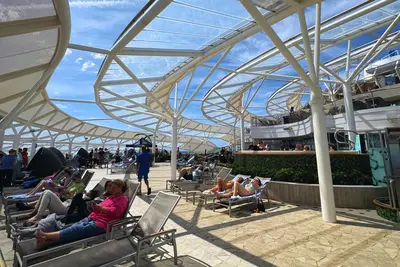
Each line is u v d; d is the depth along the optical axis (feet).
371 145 22.24
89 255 8.54
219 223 16.97
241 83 59.98
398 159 17.19
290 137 81.87
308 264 10.71
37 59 17.22
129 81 37.50
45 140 92.58
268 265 10.65
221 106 76.79
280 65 52.42
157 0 15.52
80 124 83.25
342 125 57.72
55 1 10.34
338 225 16.14
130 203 13.33
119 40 20.80
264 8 20.75
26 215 14.14
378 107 55.42
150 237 9.60
